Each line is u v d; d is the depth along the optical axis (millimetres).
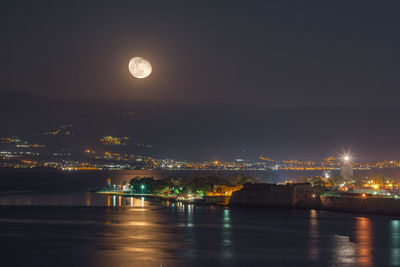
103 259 112000
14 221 180125
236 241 135875
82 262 109188
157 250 122250
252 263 108938
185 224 171625
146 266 105875
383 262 110312
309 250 123438
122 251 120688
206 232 152125
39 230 155375
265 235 146500
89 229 157875
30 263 108438
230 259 112688
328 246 128625
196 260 111500
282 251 122000
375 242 134375
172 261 110438
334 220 185250
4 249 122750
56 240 135875
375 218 192500
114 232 151250
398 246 128500
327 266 106812
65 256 115000
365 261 111375
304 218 192750
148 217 195250
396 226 167125
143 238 139750
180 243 132125
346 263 109375
